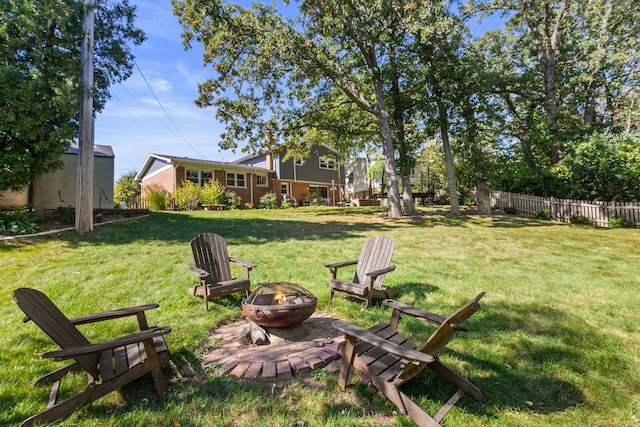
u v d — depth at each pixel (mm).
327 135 16172
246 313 3260
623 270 5746
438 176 22297
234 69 11961
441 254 7113
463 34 13914
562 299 4320
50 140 7750
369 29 10906
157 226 9875
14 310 3848
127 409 2217
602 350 2988
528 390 2416
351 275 5469
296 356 2826
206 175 20734
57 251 6547
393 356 2508
